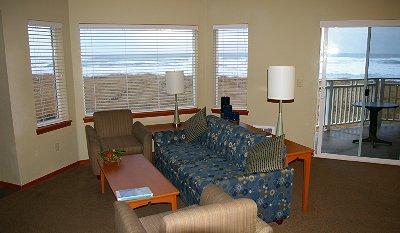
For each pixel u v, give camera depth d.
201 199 2.39
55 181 4.20
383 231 2.98
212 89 5.39
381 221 3.16
